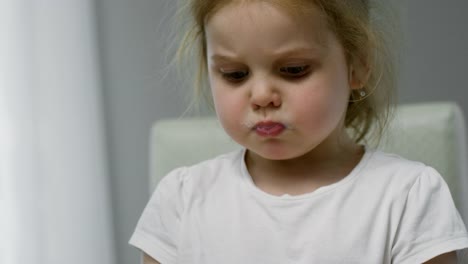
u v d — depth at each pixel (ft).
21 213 5.03
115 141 5.95
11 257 4.95
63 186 5.35
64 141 5.37
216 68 2.57
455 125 3.58
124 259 6.03
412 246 2.52
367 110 3.06
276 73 2.46
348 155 2.83
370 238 2.56
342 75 2.57
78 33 5.47
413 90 5.23
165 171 3.95
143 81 5.82
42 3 5.24
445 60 5.18
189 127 3.98
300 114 2.46
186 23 3.04
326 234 2.58
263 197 2.73
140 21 5.78
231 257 2.68
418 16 5.18
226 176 2.90
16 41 5.06
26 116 5.11
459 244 2.50
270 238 2.65
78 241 5.45
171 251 2.89
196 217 2.83
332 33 2.51
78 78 5.47
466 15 5.12
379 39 2.91
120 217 6.03
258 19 2.38
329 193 2.66
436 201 2.60
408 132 3.59
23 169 5.07
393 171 2.69
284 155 2.55
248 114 2.51
